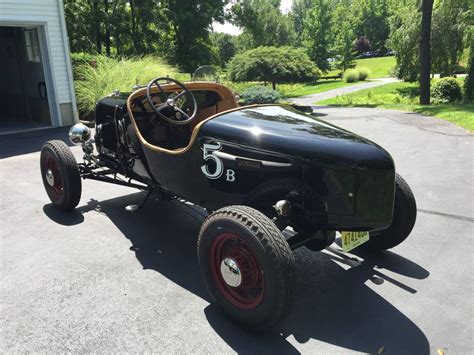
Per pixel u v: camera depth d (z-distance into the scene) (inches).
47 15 407.2
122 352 101.9
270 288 99.0
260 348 103.7
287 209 111.8
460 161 280.2
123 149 176.7
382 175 115.3
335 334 109.3
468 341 106.1
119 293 127.0
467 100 769.6
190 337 107.6
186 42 1230.9
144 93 170.2
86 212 191.9
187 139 178.7
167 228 175.5
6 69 491.5
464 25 823.7
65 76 429.4
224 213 107.7
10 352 101.8
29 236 166.4
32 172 258.7
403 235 142.4
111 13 1021.8
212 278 113.7
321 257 151.3
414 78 944.3
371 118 484.1
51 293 126.6
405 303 122.6
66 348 103.2
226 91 184.1
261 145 121.2
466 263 145.6
